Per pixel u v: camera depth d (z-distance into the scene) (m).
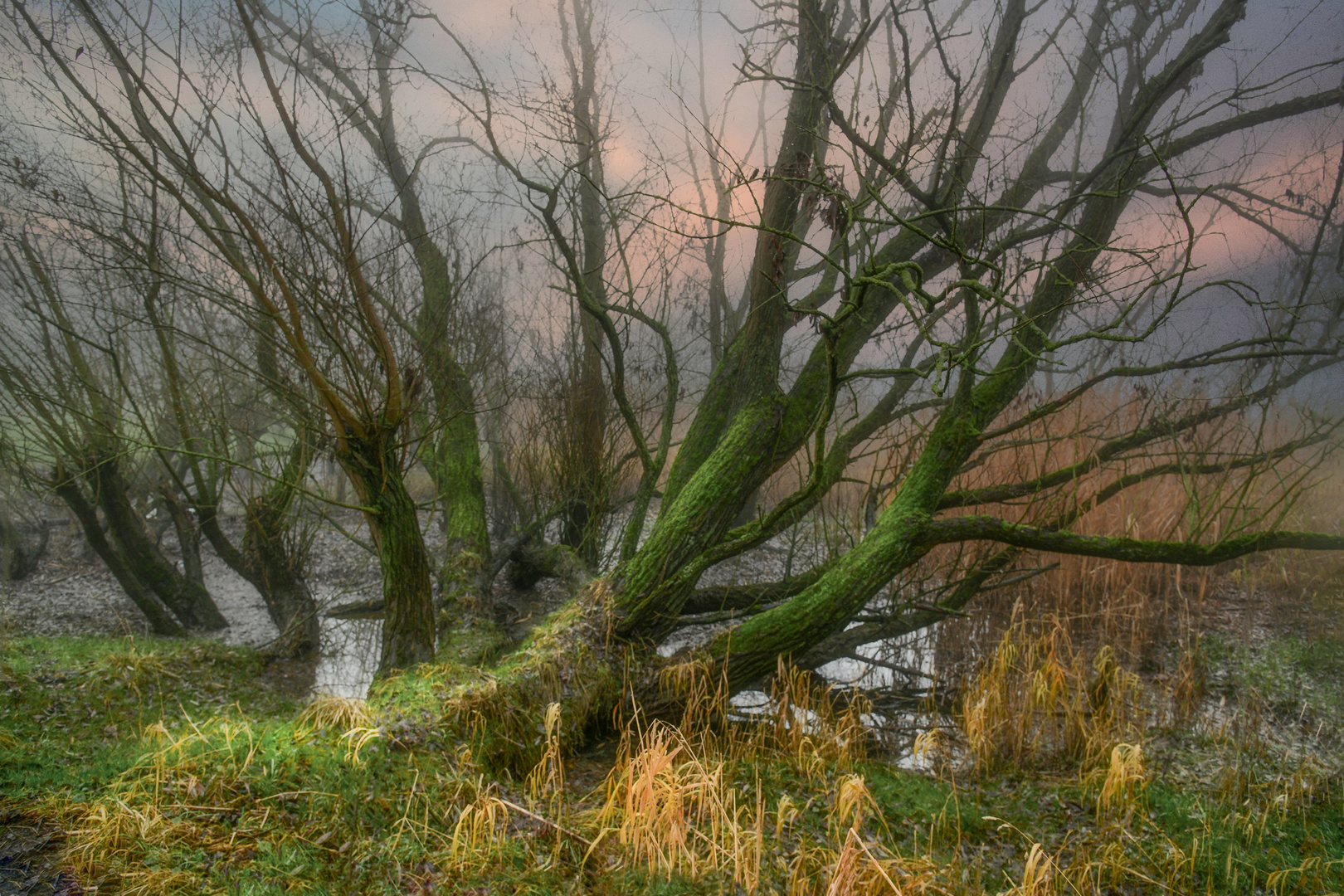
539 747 4.75
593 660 5.41
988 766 5.12
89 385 6.72
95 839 3.16
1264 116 7.11
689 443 7.45
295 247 5.93
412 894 3.19
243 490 8.98
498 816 3.84
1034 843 4.13
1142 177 6.99
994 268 3.98
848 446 8.24
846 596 5.79
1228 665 6.75
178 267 6.20
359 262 5.91
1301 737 5.57
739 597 7.38
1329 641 7.02
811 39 6.76
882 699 6.66
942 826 4.27
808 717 5.77
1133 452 8.39
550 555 8.96
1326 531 8.12
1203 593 7.54
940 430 6.39
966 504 7.37
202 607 8.30
